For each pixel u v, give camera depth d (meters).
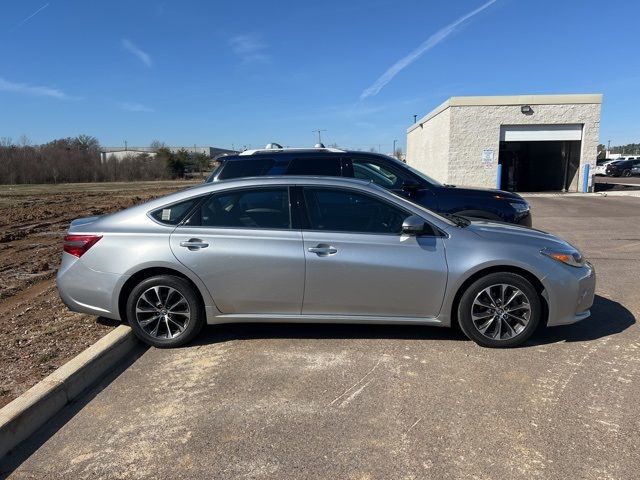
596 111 22.88
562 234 11.14
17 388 3.67
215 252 4.43
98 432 3.25
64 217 16.91
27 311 5.75
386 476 2.72
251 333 4.91
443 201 6.88
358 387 3.75
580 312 4.45
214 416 3.39
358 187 4.56
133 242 4.52
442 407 3.43
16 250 10.23
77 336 4.82
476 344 4.50
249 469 2.82
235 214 4.57
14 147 57.31
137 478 2.78
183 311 4.57
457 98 23.52
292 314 4.50
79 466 2.90
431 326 4.75
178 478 2.76
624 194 22.56
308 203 4.54
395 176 7.09
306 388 3.75
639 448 2.91
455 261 4.32
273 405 3.52
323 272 4.37
